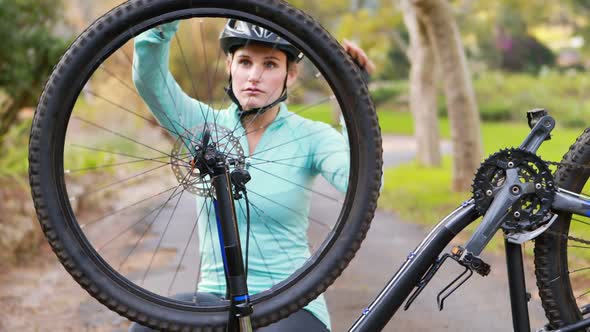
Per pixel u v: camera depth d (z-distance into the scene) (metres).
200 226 2.71
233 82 2.64
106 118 14.09
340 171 2.61
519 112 34.59
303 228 2.70
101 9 16.50
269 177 2.63
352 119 2.24
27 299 5.37
